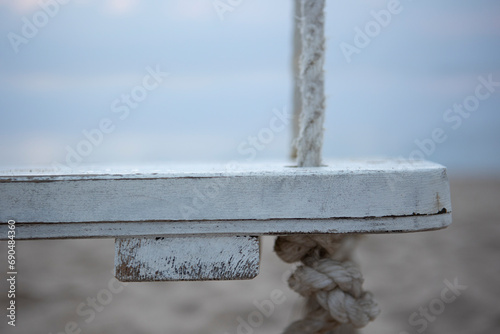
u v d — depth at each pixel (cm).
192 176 102
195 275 104
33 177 102
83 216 102
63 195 102
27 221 102
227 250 104
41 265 467
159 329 338
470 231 576
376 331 320
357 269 120
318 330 124
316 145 118
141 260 104
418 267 451
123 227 103
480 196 802
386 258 479
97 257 496
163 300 394
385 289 398
